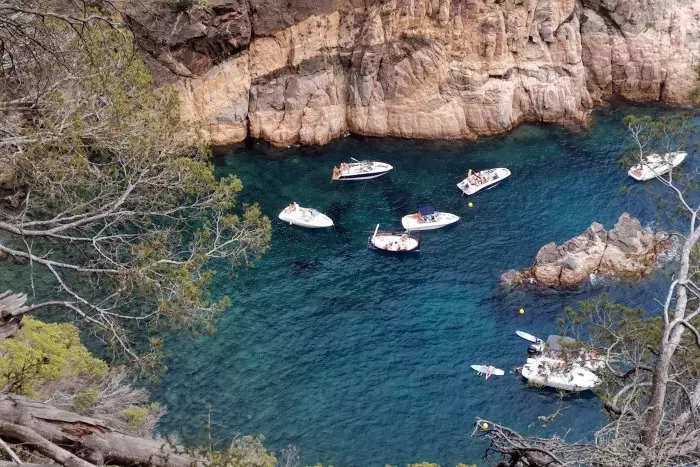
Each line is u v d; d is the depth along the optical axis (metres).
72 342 27.62
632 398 18.61
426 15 69.50
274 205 62.28
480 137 72.56
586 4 74.38
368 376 46.06
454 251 57.19
